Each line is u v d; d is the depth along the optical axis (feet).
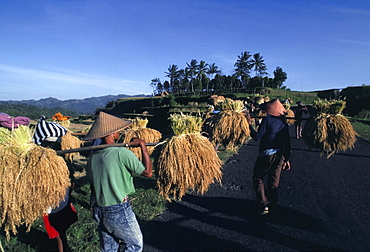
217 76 294.05
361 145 37.40
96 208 9.41
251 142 40.96
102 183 9.11
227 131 17.94
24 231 14.23
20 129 10.71
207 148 13.20
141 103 258.57
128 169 9.24
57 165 10.45
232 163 27.07
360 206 15.52
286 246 11.66
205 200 17.19
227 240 12.31
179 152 12.64
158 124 104.88
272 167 14.53
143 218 14.70
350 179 20.92
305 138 17.94
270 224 13.70
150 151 20.49
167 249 11.77
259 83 256.73
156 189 18.97
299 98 196.03
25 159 10.21
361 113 101.40
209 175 12.89
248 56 301.02
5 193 9.73
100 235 9.64
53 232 11.08
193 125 13.23
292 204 16.19
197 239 12.50
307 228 13.14
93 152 9.76
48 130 14.60
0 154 10.11
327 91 202.18
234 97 161.48
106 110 296.71
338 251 11.18
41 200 9.94
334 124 16.67
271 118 14.83
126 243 9.36
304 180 20.95
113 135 10.29
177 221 14.37
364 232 12.58
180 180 12.59
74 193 19.27
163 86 439.22
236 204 16.39
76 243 12.48
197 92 278.26
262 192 14.44
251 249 11.53
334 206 15.64
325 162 27.04
